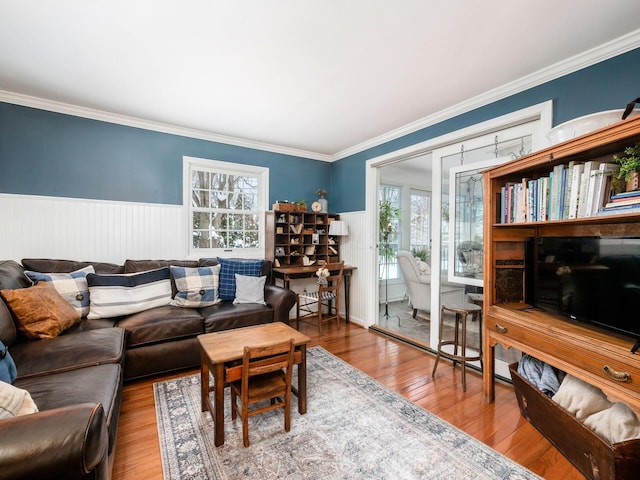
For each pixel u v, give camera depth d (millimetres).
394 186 5602
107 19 1738
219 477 1430
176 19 1733
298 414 1959
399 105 2875
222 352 1764
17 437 740
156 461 1535
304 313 4426
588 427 1410
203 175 3793
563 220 1720
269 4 1609
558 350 1611
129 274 2889
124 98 2768
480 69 2230
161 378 2477
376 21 1733
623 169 1439
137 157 3297
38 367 1564
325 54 2066
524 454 1601
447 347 2949
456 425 1854
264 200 4199
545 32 1801
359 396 2184
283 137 3855
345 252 4477
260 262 3600
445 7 1612
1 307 1798
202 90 2607
